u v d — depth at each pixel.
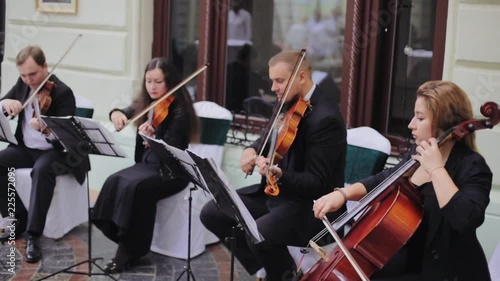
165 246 4.62
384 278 2.95
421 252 2.98
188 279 3.89
